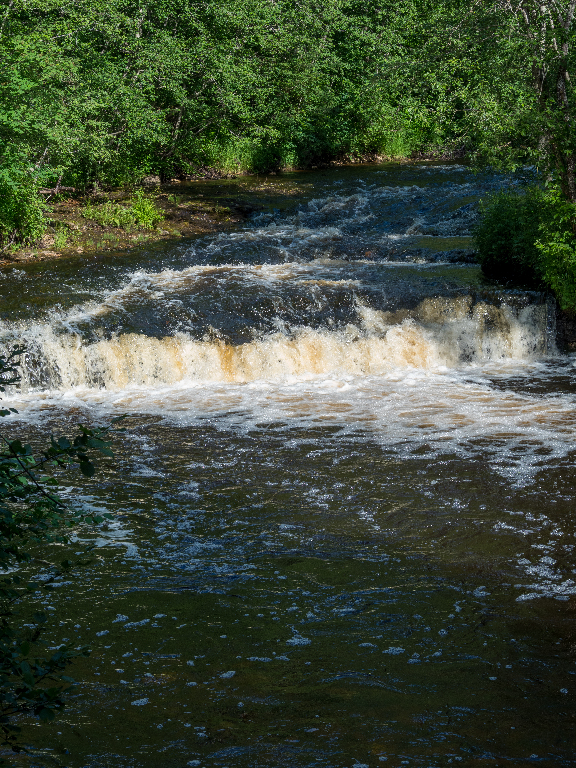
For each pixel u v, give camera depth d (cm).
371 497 831
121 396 1180
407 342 1320
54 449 315
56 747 461
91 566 689
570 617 606
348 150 3033
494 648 567
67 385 1209
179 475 893
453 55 1349
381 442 983
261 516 794
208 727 481
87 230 1838
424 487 852
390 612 618
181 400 1159
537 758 453
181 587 658
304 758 452
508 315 1347
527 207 1395
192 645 573
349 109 3002
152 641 578
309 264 1634
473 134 1343
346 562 700
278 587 659
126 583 663
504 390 1184
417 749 460
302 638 583
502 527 759
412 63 1423
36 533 335
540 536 739
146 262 1625
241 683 527
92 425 1048
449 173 2567
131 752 457
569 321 1359
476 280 1446
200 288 1421
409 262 1642
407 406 1120
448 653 561
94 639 579
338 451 956
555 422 1041
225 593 649
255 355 1264
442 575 675
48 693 288
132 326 1252
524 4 1248
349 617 611
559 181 1299
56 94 1778
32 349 1186
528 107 1242
